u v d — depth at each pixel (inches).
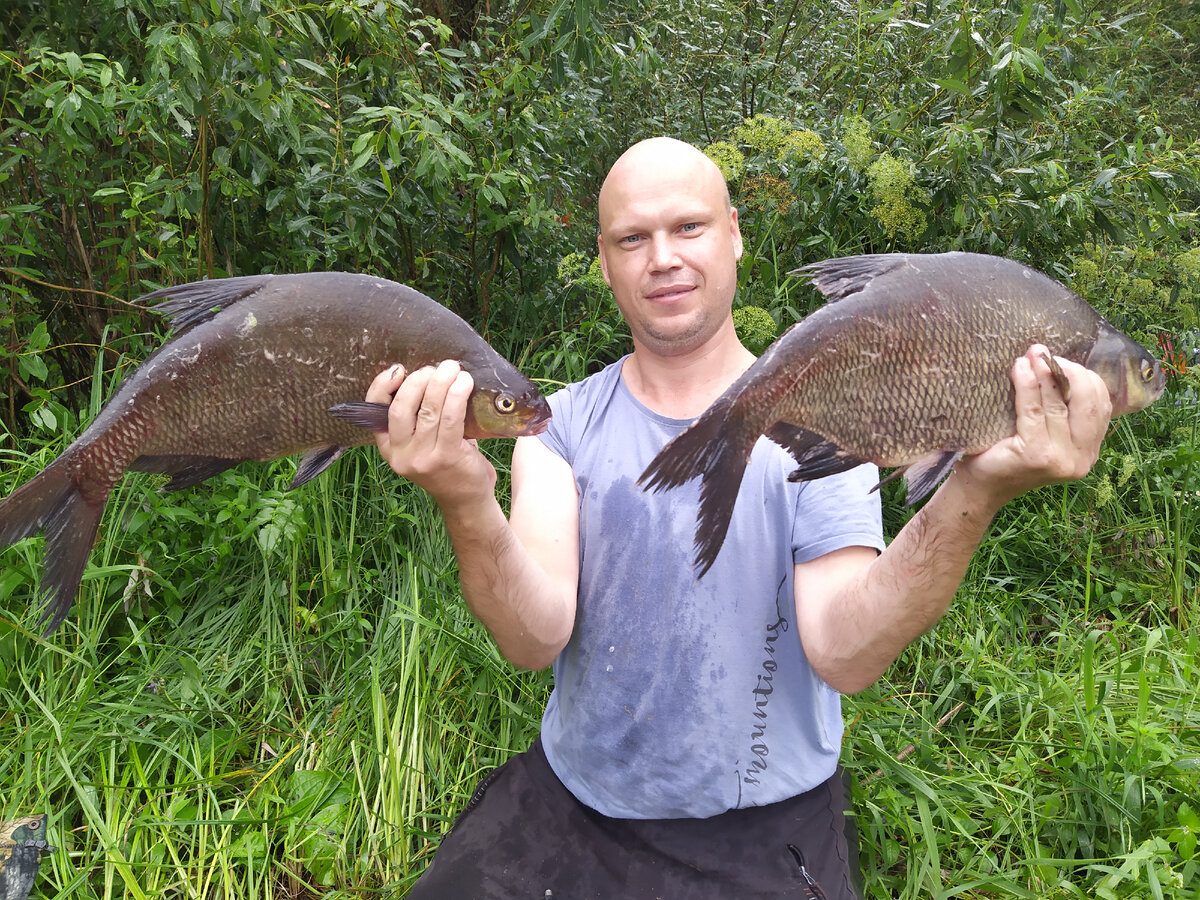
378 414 63.5
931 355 62.0
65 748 103.4
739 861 79.1
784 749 81.7
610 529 84.7
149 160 153.9
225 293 66.1
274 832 102.0
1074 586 153.1
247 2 120.9
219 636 125.0
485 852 84.4
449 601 129.1
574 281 159.8
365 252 152.0
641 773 82.6
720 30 226.2
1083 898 89.6
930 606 69.1
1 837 90.4
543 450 90.0
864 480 82.2
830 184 160.4
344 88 150.0
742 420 62.9
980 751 113.4
